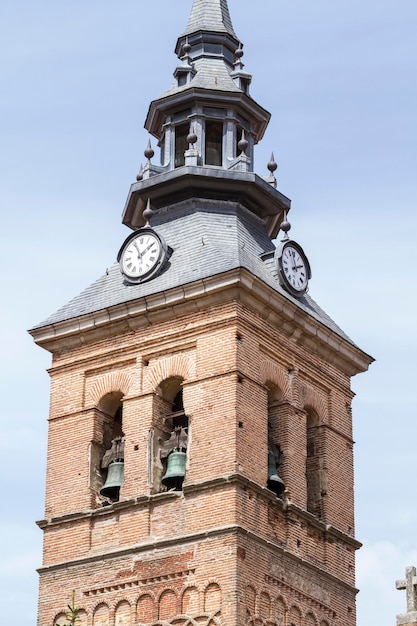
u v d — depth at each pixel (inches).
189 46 3686.0
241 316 3253.0
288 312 3339.1
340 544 3321.9
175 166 3612.2
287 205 3577.8
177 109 3641.7
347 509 3380.9
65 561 3228.3
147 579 3132.4
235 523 3083.2
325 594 3243.1
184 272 3336.6
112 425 3361.2
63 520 3267.7
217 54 3710.6
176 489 3184.1
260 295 3277.6
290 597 3157.0
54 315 3444.9
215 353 3233.3
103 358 3363.7
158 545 3139.8
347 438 3444.9
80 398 3363.7
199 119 3599.9
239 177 3511.3
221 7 3789.4
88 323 3383.4
